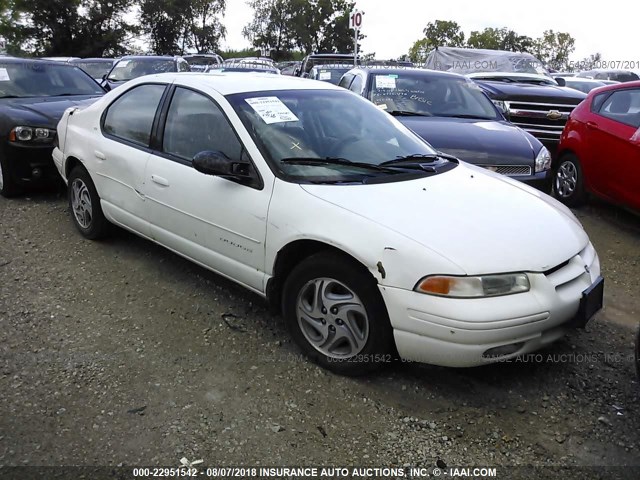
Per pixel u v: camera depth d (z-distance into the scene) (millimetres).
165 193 4219
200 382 3322
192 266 4871
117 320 3986
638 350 3021
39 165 6492
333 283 3324
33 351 3572
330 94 4535
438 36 51031
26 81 7578
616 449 2873
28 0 40531
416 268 2990
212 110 4062
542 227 3371
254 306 4238
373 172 3730
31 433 2871
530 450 2855
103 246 5238
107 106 5020
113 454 2756
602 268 5289
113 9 43719
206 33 54125
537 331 3064
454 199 3502
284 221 3434
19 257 4973
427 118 6785
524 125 9594
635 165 6102
